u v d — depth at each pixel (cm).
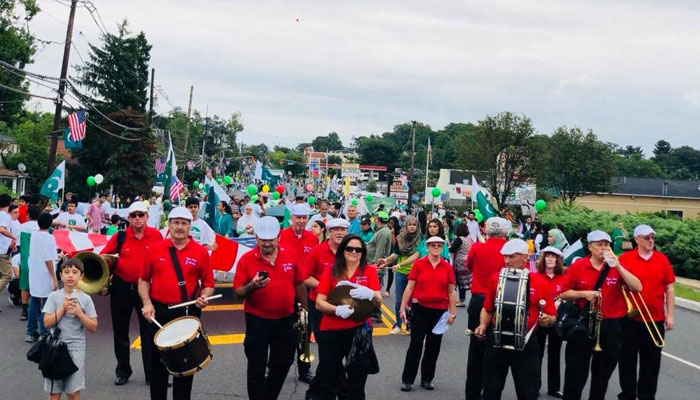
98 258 785
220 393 769
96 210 1991
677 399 825
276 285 648
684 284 2102
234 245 1122
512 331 595
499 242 791
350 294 616
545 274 826
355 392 626
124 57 5394
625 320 739
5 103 4175
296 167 16475
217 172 9025
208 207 1645
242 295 638
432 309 803
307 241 891
